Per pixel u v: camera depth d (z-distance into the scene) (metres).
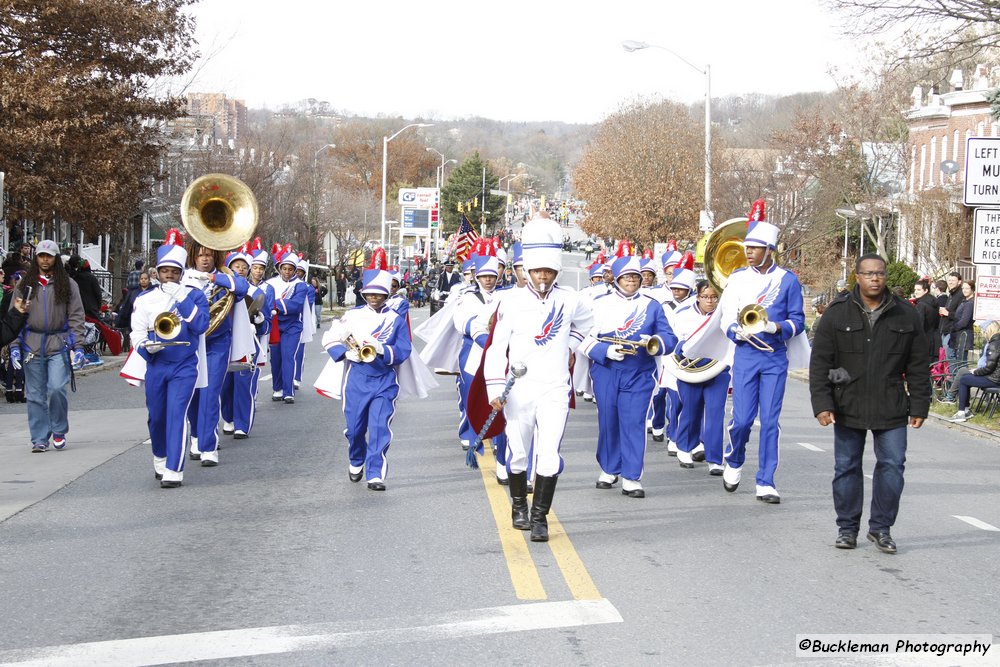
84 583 7.12
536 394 8.45
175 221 40.59
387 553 7.92
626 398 10.17
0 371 17.84
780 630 6.20
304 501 9.80
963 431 16.31
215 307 11.50
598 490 10.54
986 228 15.28
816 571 7.54
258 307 13.53
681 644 5.94
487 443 13.47
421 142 152.50
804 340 10.25
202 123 41.78
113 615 6.43
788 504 9.98
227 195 11.93
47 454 12.38
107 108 25.91
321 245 47.38
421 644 5.91
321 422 15.24
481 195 119.62
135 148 27.06
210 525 8.82
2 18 24.69
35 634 6.07
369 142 133.50
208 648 5.84
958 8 17.02
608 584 7.13
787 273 10.30
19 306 12.28
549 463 8.32
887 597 6.91
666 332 10.05
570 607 6.61
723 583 7.18
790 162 37.53
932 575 7.48
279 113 112.19
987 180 15.03
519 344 8.47
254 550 8.00
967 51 18.75
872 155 42.75
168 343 10.20
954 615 6.53
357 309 10.47
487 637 6.04
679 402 12.79
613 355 9.91
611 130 58.91
